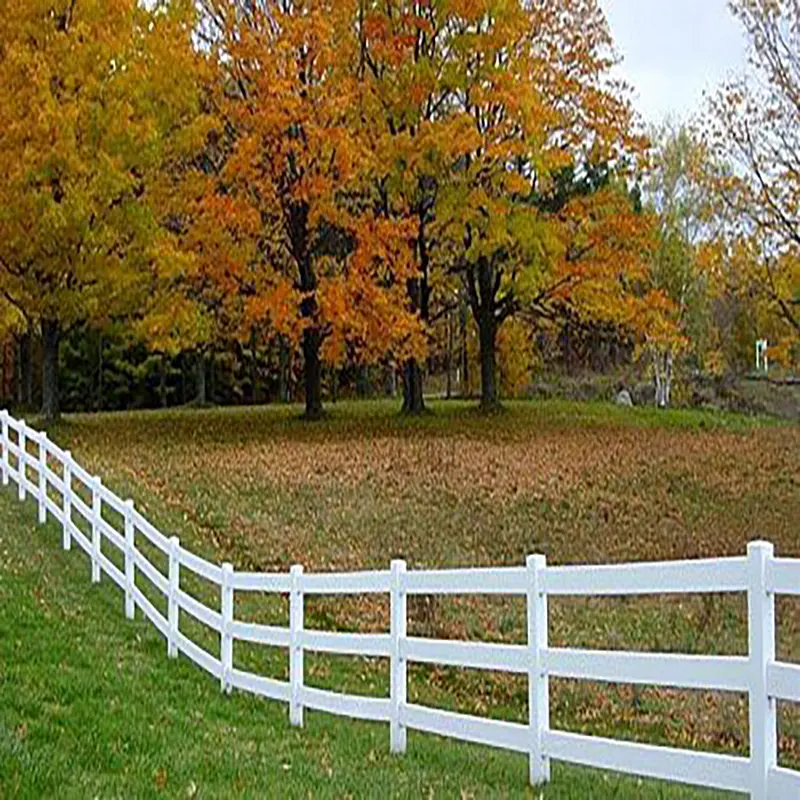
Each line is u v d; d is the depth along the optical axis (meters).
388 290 28.75
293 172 28.41
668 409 37.75
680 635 13.88
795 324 22.55
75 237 25.06
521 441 27.86
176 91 26.97
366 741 9.12
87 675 10.23
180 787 6.81
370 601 15.55
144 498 19.77
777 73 22.84
